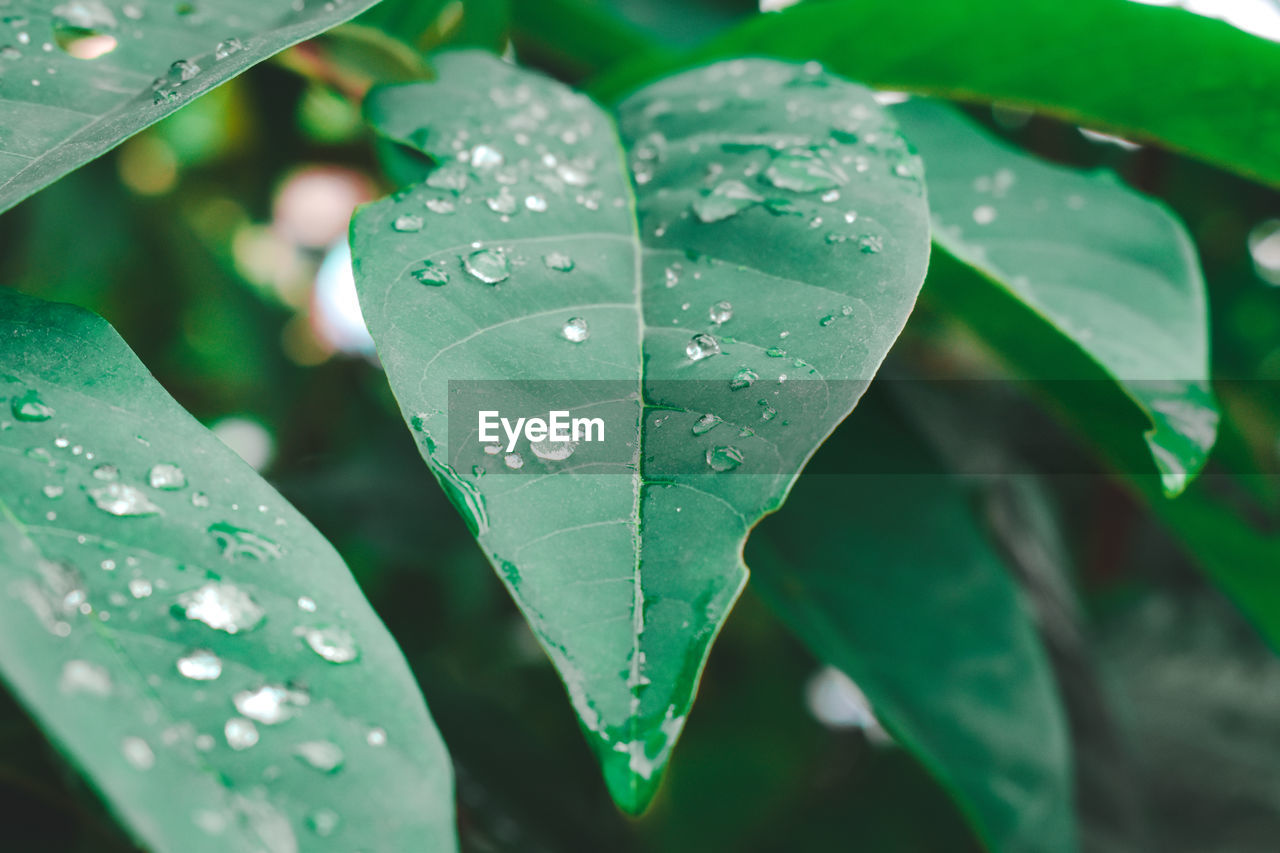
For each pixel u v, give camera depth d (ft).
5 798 1.05
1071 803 1.00
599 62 1.41
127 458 0.73
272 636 0.70
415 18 1.21
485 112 0.92
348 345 2.34
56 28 0.83
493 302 0.77
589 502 0.72
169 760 0.67
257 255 2.80
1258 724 1.88
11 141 0.78
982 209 1.01
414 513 1.88
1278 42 0.96
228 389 2.66
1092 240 0.99
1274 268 2.01
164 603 0.70
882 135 0.86
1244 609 1.36
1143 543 2.16
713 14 1.73
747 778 2.01
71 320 0.77
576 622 0.70
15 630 0.67
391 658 0.71
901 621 1.06
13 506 0.70
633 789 0.68
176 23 0.86
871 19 1.03
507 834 1.29
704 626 0.70
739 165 0.85
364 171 2.09
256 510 0.73
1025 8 0.99
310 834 0.67
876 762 1.96
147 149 2.18
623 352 0.77
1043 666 1.05
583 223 0.83
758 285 0.79
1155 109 1.07
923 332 1.44
